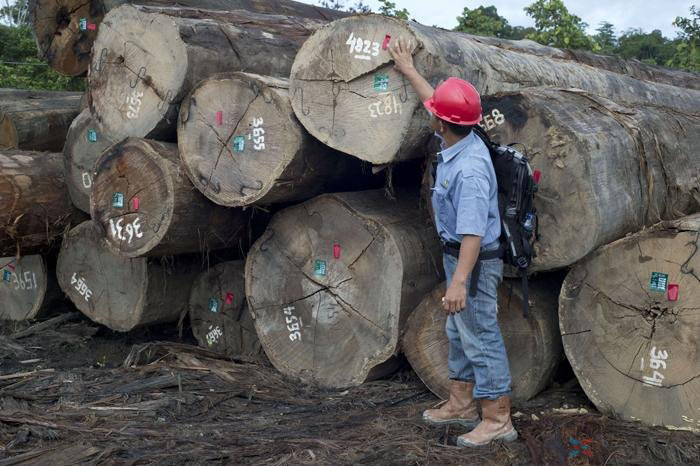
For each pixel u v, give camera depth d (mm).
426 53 4004
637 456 3498
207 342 5648
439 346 4398
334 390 4711
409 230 4551
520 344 4277
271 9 7383
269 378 4895
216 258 5676
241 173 4602
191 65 4801
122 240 5016
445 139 3617
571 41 10617
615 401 3861
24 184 5668
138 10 4992
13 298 6582
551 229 3881
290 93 4410
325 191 4867
